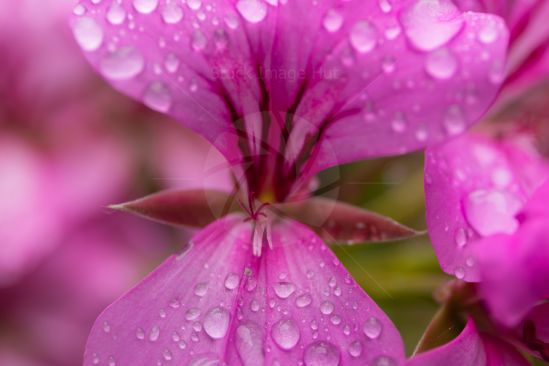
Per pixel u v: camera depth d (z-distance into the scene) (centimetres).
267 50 9
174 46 9
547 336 9
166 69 9
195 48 9
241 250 9
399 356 8
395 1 9
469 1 9
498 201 9
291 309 9
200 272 9
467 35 8
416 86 9
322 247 9
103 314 8
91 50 8
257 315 9
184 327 9
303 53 9
